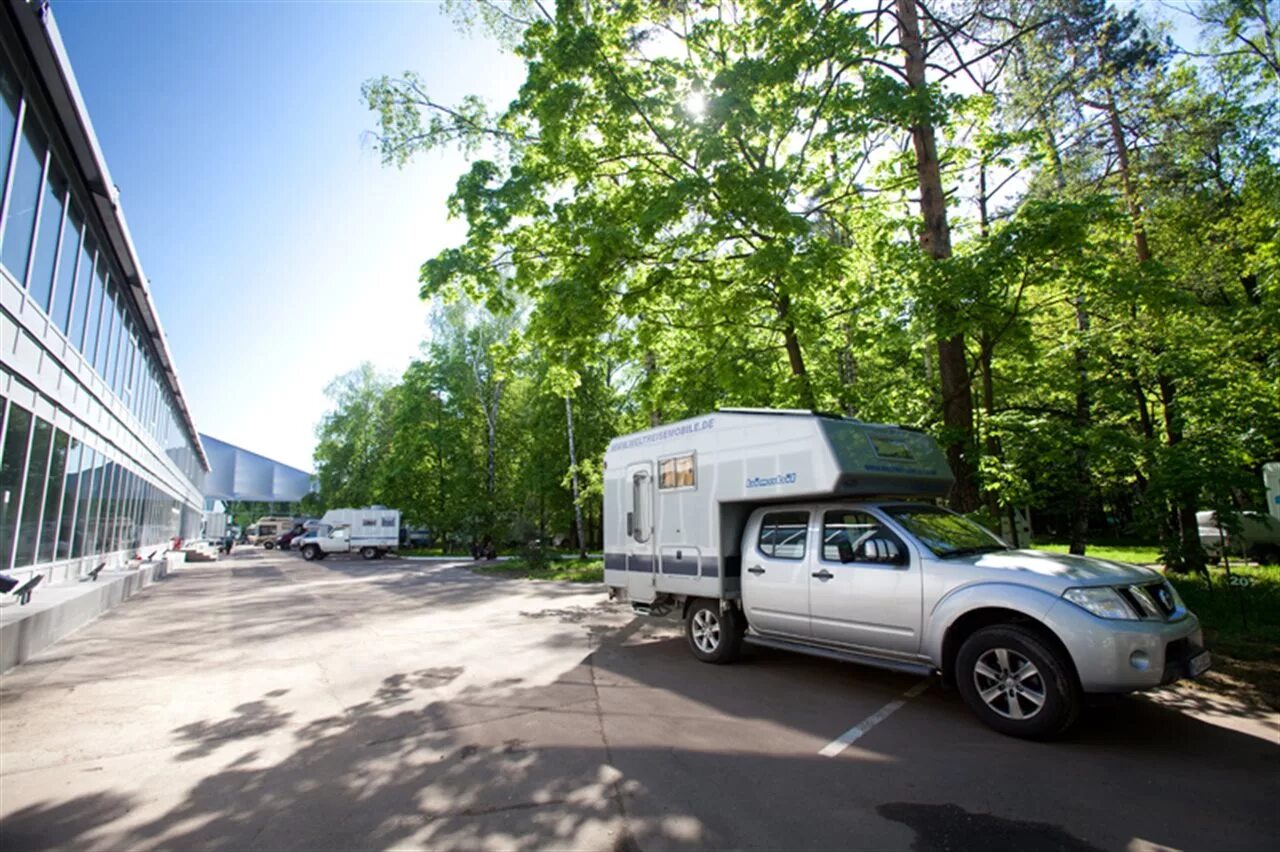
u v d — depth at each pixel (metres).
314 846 3.44
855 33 9.30
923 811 3.75
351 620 11.37
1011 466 9.30
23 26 9.05
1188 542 9.27
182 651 8.77
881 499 6.89
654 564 8.55
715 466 7.75
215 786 4.25
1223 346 11.80
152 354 22.66
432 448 40.34
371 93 11.56
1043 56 14.15
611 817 3.71
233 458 70.25
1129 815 3.67
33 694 6.59
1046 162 13.70
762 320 12.92
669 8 11.04
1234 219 13.82
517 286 11.41
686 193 9.17
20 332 10.16
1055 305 13.35
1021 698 5.01
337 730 5.36
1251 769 4.29
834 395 11.21
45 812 3.88
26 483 10.80
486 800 3.96
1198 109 14.23
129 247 15.03
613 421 34.00
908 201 12.05
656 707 5.87
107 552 16.88
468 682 6.85
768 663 7.62
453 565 28.44
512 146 11.98
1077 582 4.88
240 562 34.09
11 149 9.56
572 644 8.84
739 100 8.98
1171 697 5.80
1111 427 10.47
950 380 9.99
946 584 5.47
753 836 3.48
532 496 34.00
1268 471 15.59
